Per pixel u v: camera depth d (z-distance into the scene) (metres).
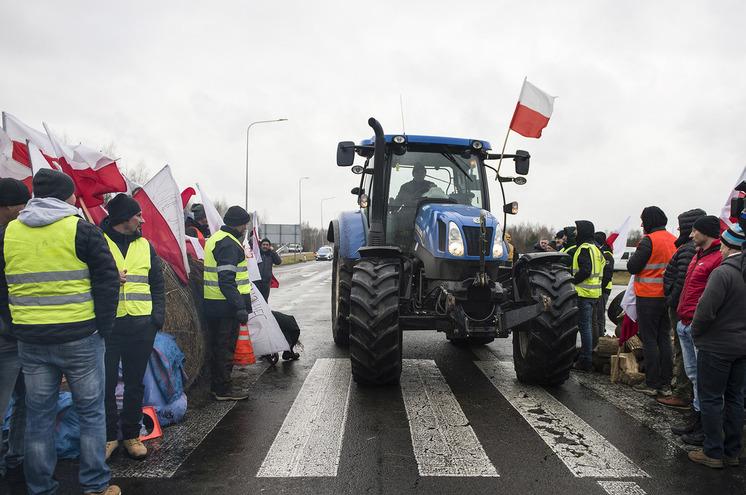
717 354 3.36
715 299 3.34
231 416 4.40
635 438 3.95
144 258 3.62
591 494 3.04
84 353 2.91
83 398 2.94
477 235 5.20
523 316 4.92
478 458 3.54
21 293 2.80
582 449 3.72
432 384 5.46
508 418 4.38
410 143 6.23
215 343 4.82
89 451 2.94
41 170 2.94
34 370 2.87
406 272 5.43
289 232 52.31
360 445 3.77
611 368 5.65
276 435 3.96
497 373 5.97
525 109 5.76
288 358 6.58
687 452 3.69
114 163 4.38
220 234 4.69
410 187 6.23
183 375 4.60
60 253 2.81
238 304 4.59
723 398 3.51
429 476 3.26
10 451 3.28
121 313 3.48
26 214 2.79
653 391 5.18
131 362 3.55
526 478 3.24
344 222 6.89
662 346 5.11
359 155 6.81
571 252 6.35
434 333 8.80
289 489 3.08
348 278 6.79
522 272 5.53
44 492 2.93
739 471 3.38
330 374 5.85
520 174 6.30
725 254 3.53
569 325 5.04
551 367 5.14
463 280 5.21
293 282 21.75
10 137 4.75
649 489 3.11
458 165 6.31
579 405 4.76
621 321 6.51
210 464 3.43
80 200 4.28
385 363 4.96
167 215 5.15
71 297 2.84
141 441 3.83
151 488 3.10
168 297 4.78
